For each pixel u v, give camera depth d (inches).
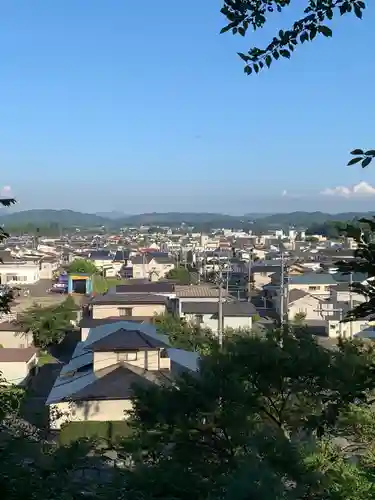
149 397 255.9
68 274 2119.8
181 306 1284.4
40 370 1012.5
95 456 221.8
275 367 243.9
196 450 237.5
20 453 162.2
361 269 140.7
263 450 208.8
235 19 165.8
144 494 188.5
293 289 1633.9
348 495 216.2
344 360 239.8
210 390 241.6
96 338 753.6
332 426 245.6
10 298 219.9
